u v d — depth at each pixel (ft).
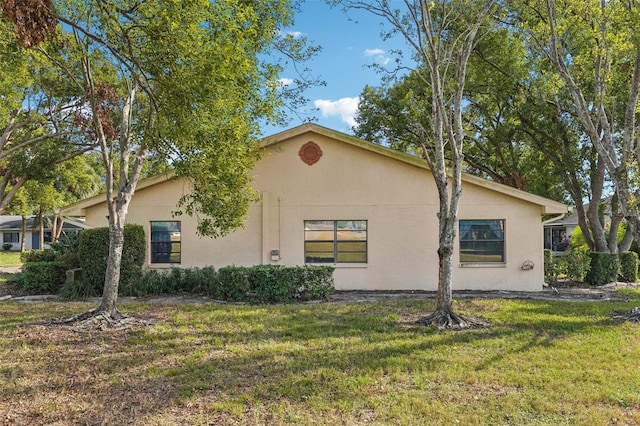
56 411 15.84
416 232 44.98
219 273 39.40
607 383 18.38
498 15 45.06
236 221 31.48
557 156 65.05
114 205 31.22
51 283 45.01
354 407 16.06
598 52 34.86
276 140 44.91
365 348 23.21
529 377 18.95
